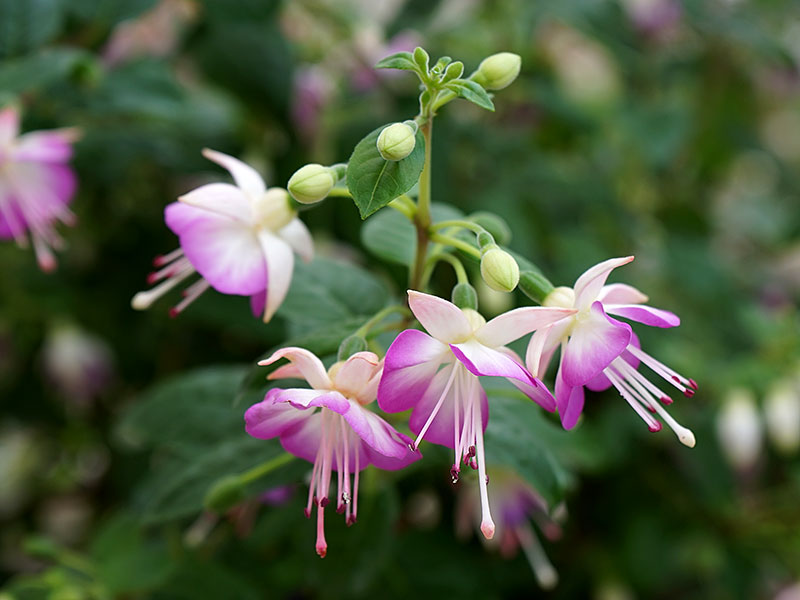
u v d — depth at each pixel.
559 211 0.58
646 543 0.52
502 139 0.59
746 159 0.83
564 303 0.32
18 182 0.44
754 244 0.79
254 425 0.31
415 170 0.31
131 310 0.56
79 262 0.56
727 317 0.62
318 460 0.32
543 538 0.50
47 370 0.59
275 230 0.34
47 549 0.43
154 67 0.48
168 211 0.34
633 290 0.33
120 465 0.59
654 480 0.54
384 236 0.38
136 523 0.45
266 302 0.34
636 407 0.33
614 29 0.58
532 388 0.31
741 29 0.64
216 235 0.34
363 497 0.39
